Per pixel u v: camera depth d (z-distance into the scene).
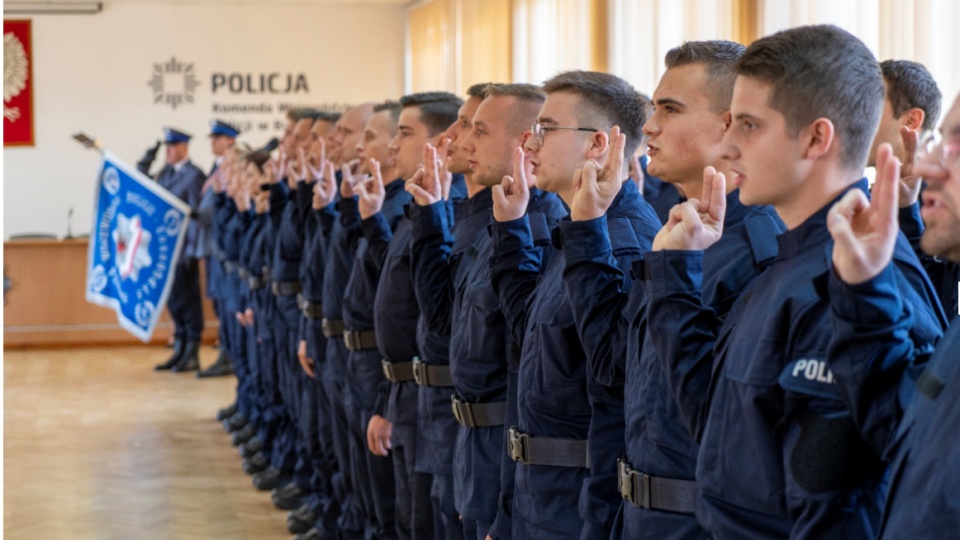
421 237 3.20
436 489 3.27
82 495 5.56
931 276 2.36
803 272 1.60
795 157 1.64
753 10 5.32
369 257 3.91
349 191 4.20
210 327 10.76
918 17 4.05
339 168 5.11
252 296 6.34
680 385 1.82
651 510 1.95
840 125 1.63
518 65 9.14
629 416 2.03
